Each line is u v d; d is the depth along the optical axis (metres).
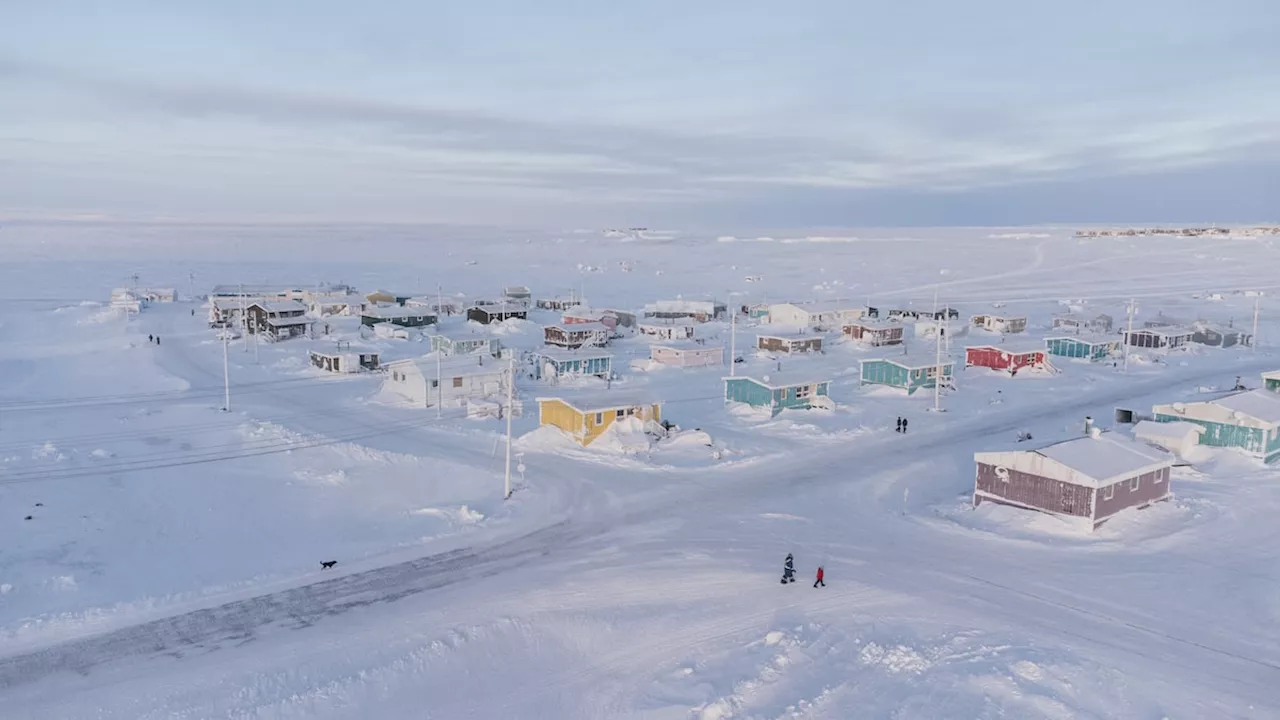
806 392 64.50
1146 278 189.00
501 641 28.19
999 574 33.47
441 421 60.38
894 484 46.25
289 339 99.19
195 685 24.84
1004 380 79.06
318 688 24.91
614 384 75.75
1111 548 36.19
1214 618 29.47
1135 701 24.00
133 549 36.12
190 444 53.94
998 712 23.05
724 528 38.88
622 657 27.25
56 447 52.22
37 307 117.44
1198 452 51.00
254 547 36.59
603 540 37.31
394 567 34.16
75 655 26.66
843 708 23.77
